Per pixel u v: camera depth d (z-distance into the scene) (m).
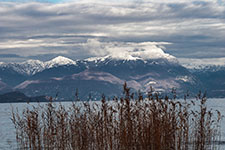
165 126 14.57
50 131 15.16
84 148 15.05
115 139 14.47
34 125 14.85
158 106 14.45
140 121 14.52
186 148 15.03
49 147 15.13
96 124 14.73
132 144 14.28
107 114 14.34
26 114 14.98
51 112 15.05
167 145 14.62
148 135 14.37
